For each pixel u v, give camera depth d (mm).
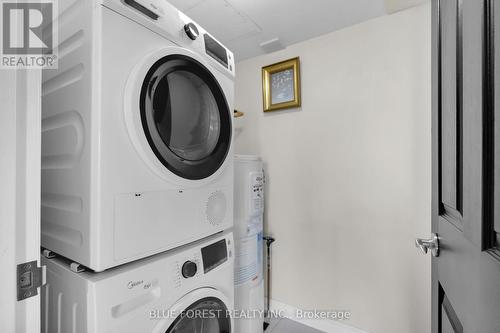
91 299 596
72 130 665
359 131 1604
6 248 475
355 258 1616
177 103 870
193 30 886
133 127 658
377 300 1541
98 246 602
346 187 1650
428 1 1394
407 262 1454
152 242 733
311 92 1791
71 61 666
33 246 507
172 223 801
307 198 1803
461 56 596
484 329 459
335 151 1692
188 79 917
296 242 1844
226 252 1043
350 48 1635
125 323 652
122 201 651
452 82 657
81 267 670
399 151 1479
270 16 1533
